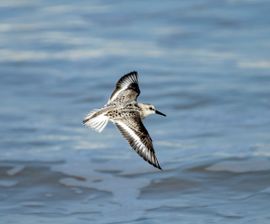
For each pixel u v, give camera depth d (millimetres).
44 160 17266
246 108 19906
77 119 19562
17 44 24516
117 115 10438
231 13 26453
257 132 18500
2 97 20938
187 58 23297
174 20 26141
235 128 18797
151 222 14477
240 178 16219
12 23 26281
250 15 26219
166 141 18234
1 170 16828
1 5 27875
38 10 27453
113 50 23922
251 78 21703
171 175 16422
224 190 15812
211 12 26641
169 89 21250
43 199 15672
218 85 21359
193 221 14492
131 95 10867
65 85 21609
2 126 19062
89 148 17969
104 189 16031
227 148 17656
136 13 26797
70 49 24062
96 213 15008
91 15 26781
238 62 22844
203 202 15328
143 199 15555
